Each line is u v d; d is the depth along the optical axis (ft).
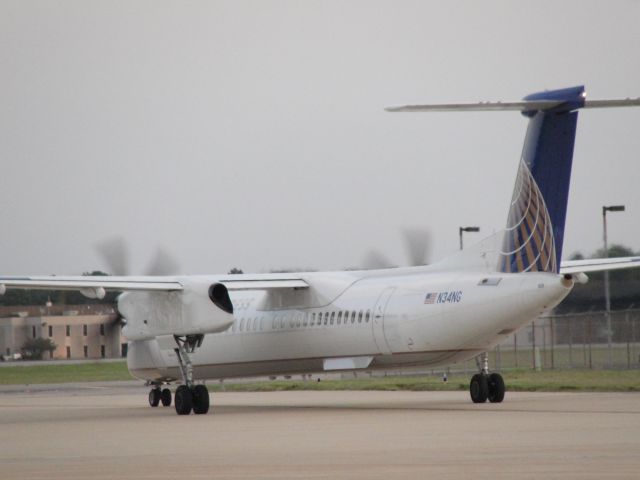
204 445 263.08
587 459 209.46
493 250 383.45
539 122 361.71
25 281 391.86
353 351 419.74
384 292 410.93
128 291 440.04
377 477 190.90
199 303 405.18
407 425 307.37
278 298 449.06
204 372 480.23
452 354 390.83
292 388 615.98
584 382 511.81
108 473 206.49
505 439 254.27
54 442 285.02
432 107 333.62
